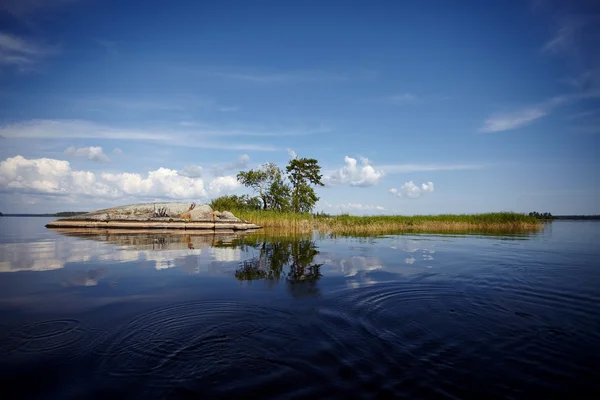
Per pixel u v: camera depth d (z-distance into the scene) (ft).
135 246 36.45
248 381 9.46
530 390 9.29
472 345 12.15
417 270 25.13
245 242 43.19
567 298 18.15
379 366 10.47
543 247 40.45
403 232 69.15
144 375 9.72
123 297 17.22
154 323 13.74
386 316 15.03
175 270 23.97
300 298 17.49
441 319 14.79
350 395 8.84
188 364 10.40
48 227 64.95
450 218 88.74
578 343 12.43
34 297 16.96
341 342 12.20
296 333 12.95
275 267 25.70
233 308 15.78
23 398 8.47
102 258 28.27
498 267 26.55
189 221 67.41
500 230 78.59
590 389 9.36
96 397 8.60
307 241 46.09
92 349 11.30
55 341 11.86
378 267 26.21
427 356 11.21
